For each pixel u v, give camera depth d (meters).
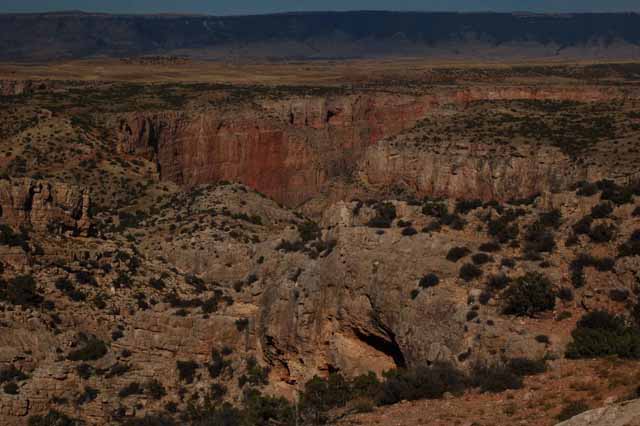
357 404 50.81
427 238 68.62
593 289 61.47
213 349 71.88
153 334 70.44
